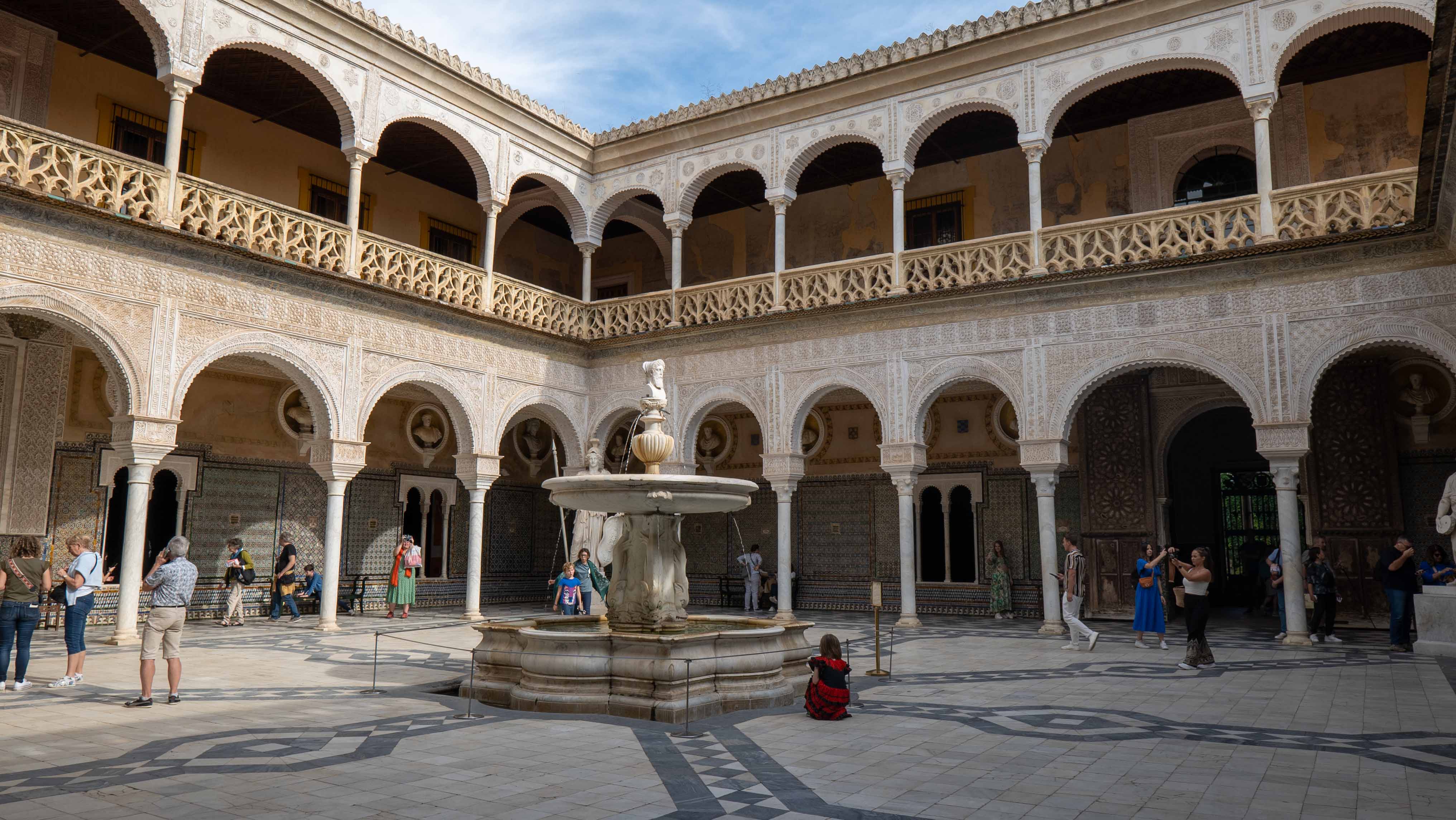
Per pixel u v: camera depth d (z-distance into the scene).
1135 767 4.56
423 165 15.88
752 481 17.42
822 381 13.23
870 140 13.33
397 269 12.47
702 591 17.64
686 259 18.31
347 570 14.95
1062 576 11.55
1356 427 12.78
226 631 11.37
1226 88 13.30
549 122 14.77
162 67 10.27
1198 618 8.42
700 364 14.30
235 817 3.67
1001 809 3.82
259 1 11.10
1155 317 11.16
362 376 12.01
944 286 12.55
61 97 11.93
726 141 14.54
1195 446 16.48
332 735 5.29
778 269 13.84
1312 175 12.90
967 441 15.62
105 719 5.71
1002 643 10.55
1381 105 12.56
